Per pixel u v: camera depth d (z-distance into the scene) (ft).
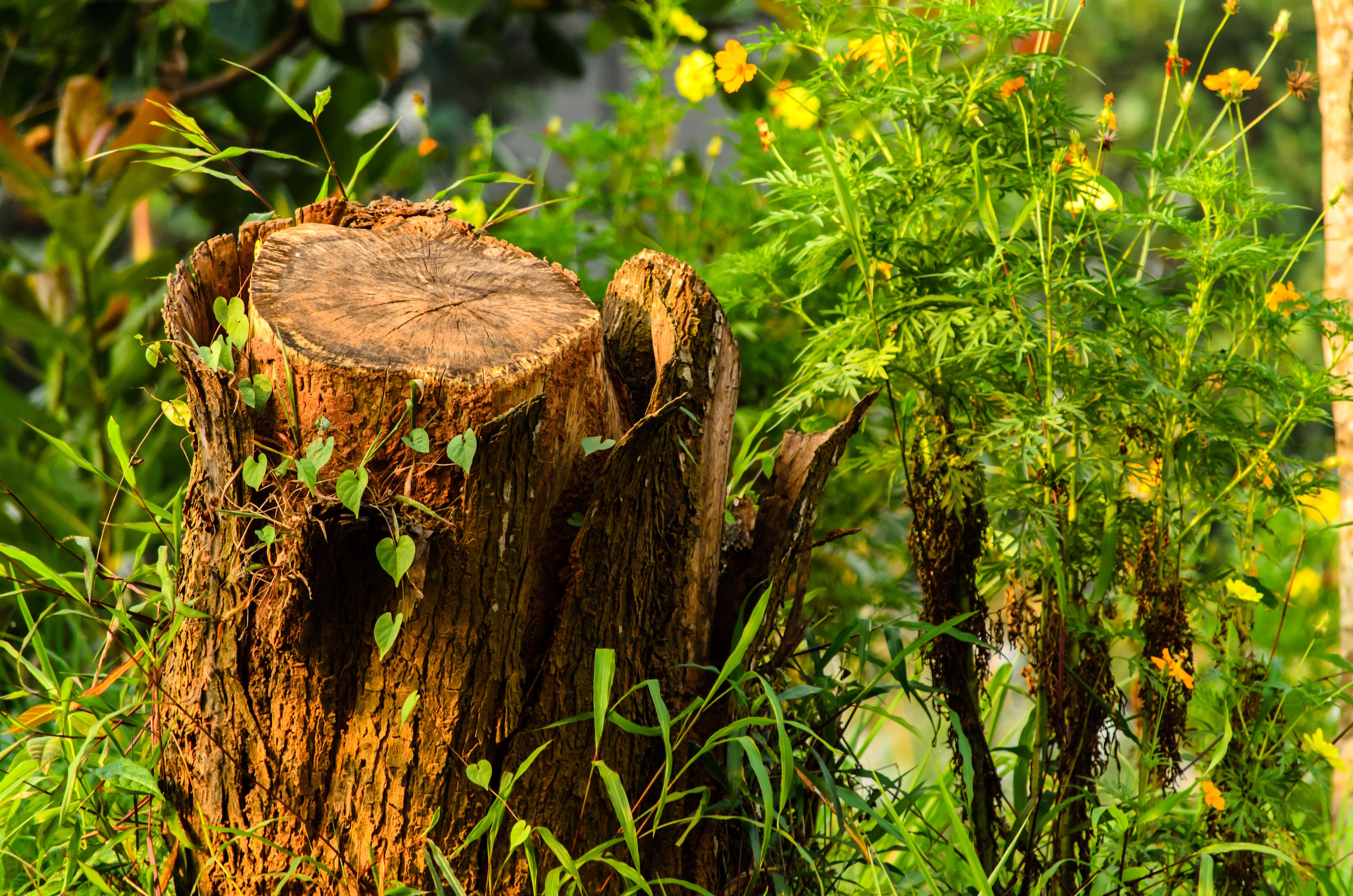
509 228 22.48
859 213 19.81
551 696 19.07
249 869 19.08
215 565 19.07
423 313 19.21
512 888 19.04
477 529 18.88
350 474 18.75
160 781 19.20
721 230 22.81
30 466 22.30
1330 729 20.95
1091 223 19.94
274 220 19.66
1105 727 19.89
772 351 21.93
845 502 21.99
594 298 22.09
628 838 18.93
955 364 19.90
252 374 19.10
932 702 20.04
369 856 18.99
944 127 19.95
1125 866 19.84
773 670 19.60
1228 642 19.85
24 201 22.25
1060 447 19.92
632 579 19.15
